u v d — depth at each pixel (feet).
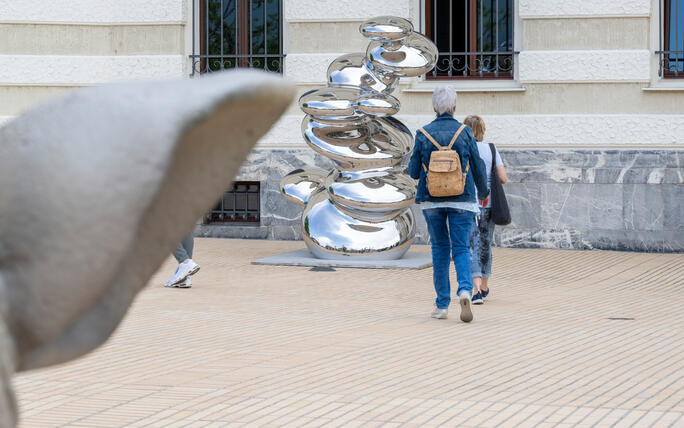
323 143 43.11
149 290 34.55
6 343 2.91
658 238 50.26
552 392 18.51
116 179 2.71
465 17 54.39
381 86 43.45
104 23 56.13
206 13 57.21
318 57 54.85
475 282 31.73
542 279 39.24
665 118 50.78
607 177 50.90
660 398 17.94
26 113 2.93
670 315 29.53
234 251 48.70
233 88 2.76
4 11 55.57
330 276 39.19
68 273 2.80
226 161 3.12
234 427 15.75
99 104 2.78
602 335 25.61
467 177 27.66
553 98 52.26
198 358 22.07
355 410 16.99
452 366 21.20
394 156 43.16
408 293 34.42
